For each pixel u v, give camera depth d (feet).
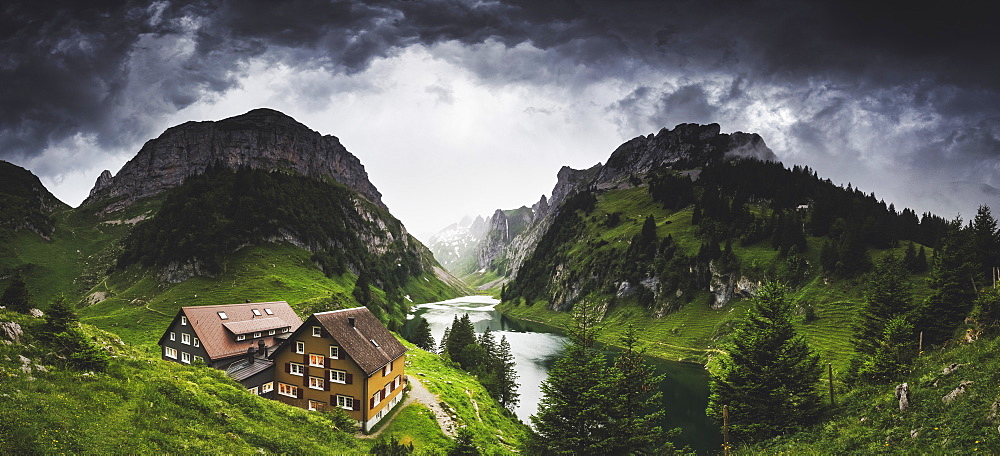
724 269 495.82
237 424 94.94
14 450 52.11
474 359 327.06
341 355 174.70
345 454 101.35
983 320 136.98
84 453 57.88
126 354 118.11
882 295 203.00
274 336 258.98
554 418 129.49
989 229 235.81
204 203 635.25
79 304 540.93
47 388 73.51
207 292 470.80
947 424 80.64
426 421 181.06
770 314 145.89
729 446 128.57
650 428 134.51
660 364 391.65
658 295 549.95
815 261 442.91
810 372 132.87
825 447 98.17
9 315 100.27
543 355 423.23
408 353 310.04
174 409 88.33
